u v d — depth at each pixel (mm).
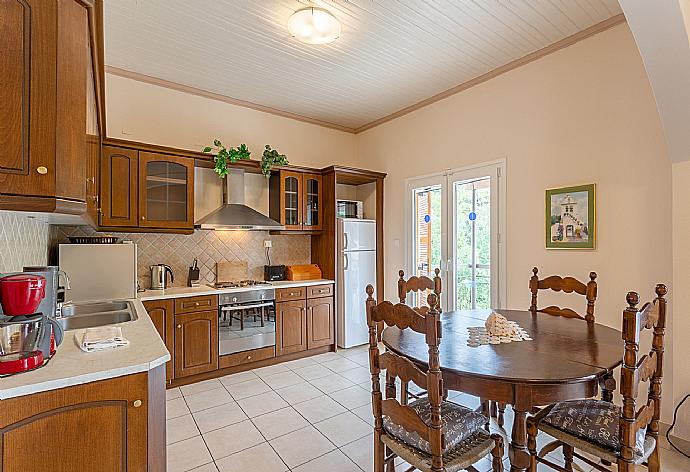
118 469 1396
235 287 3818
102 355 1529
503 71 3463
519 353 1675
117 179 3301
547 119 3127
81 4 1436
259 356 3846
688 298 2287
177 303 3355
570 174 2963
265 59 3346
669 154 2344
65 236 3348
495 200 3531
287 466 2135
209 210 4117
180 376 3355
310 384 3393
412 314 1482
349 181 5027
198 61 3385
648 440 1586
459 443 1584
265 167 4090
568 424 1657
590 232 2822
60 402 1281
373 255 4797
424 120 4305
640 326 1446
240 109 4348
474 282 3721
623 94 2674
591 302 2398
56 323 1623
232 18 2719
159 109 3803
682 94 2080
